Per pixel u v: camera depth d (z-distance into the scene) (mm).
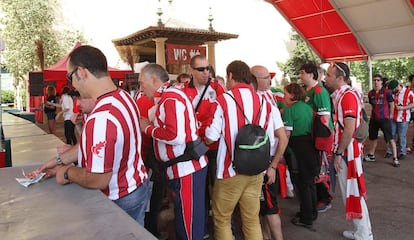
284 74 20250
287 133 3350
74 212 1222
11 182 1639
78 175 1511
